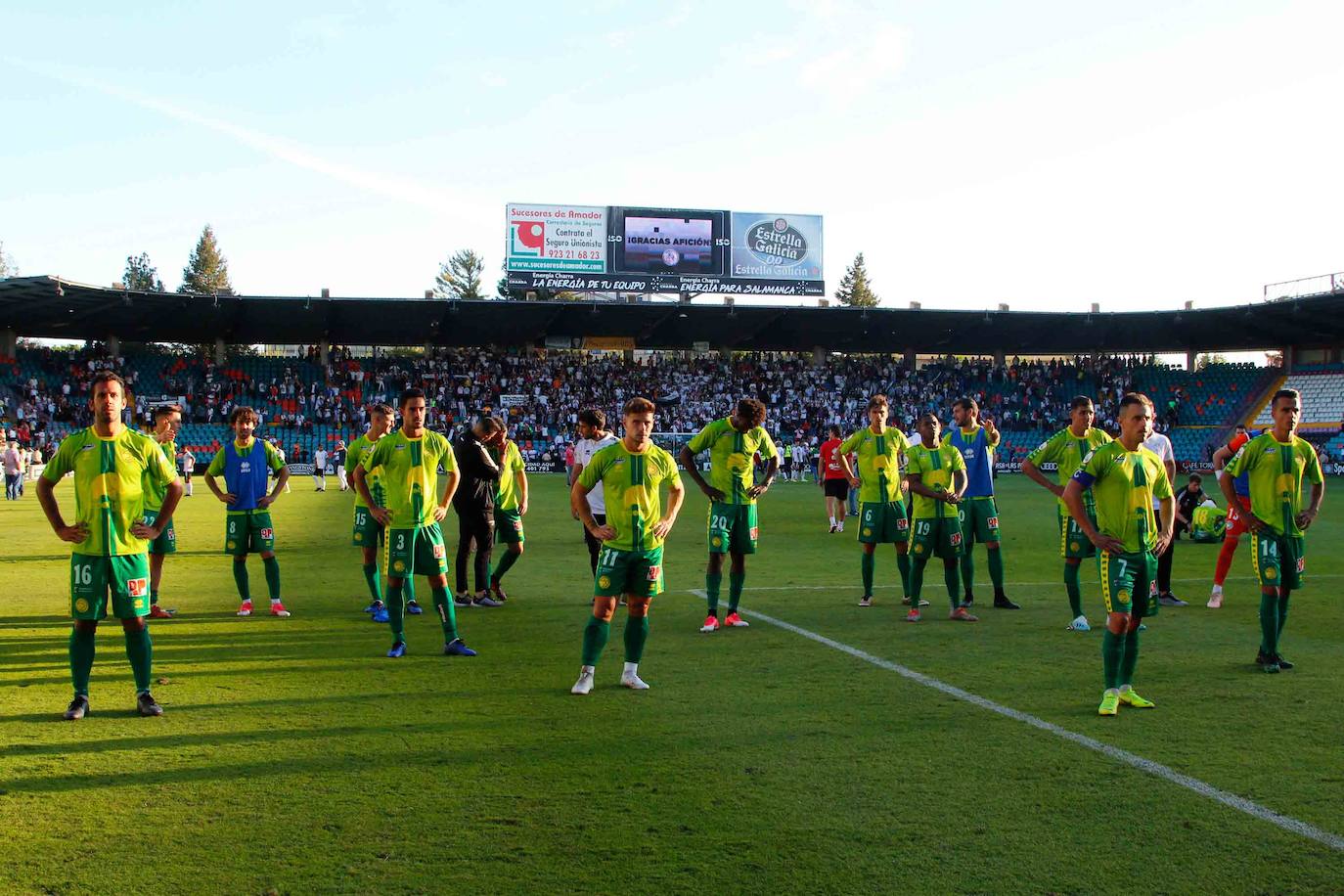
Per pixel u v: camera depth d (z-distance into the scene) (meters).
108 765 5.09
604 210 45.06
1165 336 50.31
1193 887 3.79
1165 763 5.19
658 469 6.72
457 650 7.79
